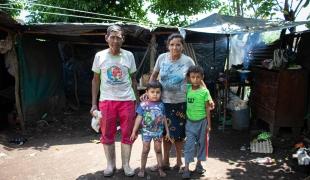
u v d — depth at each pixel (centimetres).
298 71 601
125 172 443
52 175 456
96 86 438
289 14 765
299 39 681
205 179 438
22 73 711
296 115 611
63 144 607
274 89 616
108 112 424
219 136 652
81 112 886
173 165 483
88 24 636
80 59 990
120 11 1152
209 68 955
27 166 491
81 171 468
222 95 767
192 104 421
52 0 1069
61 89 899
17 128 709
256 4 780
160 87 415
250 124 727
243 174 460
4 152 552
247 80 748
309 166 461
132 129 439
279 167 488
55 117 818
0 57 771
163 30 660
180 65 411
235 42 882
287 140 602
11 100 752
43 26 659
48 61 829
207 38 824
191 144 427
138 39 779
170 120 422
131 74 434
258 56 817
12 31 673
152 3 1261
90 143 612
